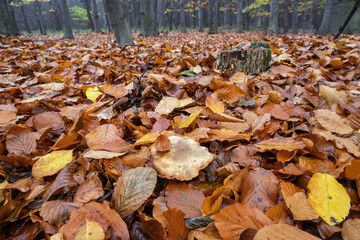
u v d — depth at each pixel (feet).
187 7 135.33
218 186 3.64
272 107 5.78
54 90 8.11
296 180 3.72
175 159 3.66
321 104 6.56
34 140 4.37
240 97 6.63
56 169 3.67
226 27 135.85
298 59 12.66
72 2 256.52
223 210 2.72
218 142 4.77
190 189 3.32
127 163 3.84
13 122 5.50
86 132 5.00
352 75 9.32
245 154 4.14
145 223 2.64
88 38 58.13
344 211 2.88
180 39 43.93
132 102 7.22
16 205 3.14
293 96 7.19
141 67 12.08
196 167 3.48
